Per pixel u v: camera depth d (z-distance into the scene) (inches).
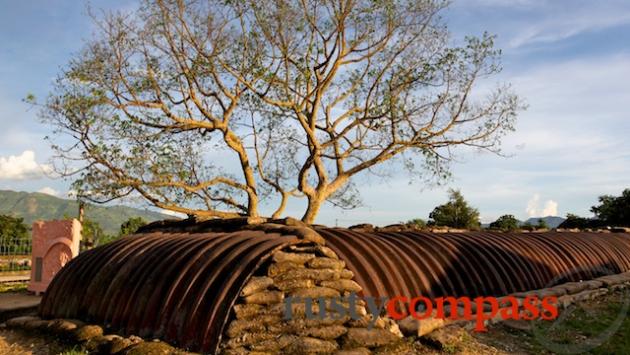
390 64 689.6
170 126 653.3
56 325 269.4
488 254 381.7
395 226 433.7
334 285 228.4
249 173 703.7
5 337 271.9
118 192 605.6
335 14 660.7
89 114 576.1
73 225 498.3
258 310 210.4
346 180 740.0
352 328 217.8
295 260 226.7
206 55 628.1
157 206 639.8
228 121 682.2
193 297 233.3
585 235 597.3
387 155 714.2
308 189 703.7
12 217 1455.5
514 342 261.6
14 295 480.7
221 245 259.9
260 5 625.0
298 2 650.2
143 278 268.5
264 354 197.6
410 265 305.3
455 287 323.0
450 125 714.8
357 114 727.1
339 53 678.5
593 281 430.9
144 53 619.8
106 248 338.6
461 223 1413.6
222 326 207.3
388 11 659.4
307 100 697.6
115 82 603.5
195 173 698.2
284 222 299.1
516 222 1418.6
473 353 230.8
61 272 336.8
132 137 621.9
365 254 283.9
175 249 281.4
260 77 643.5
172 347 215.3
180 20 613.6
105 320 269.4
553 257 452.1
